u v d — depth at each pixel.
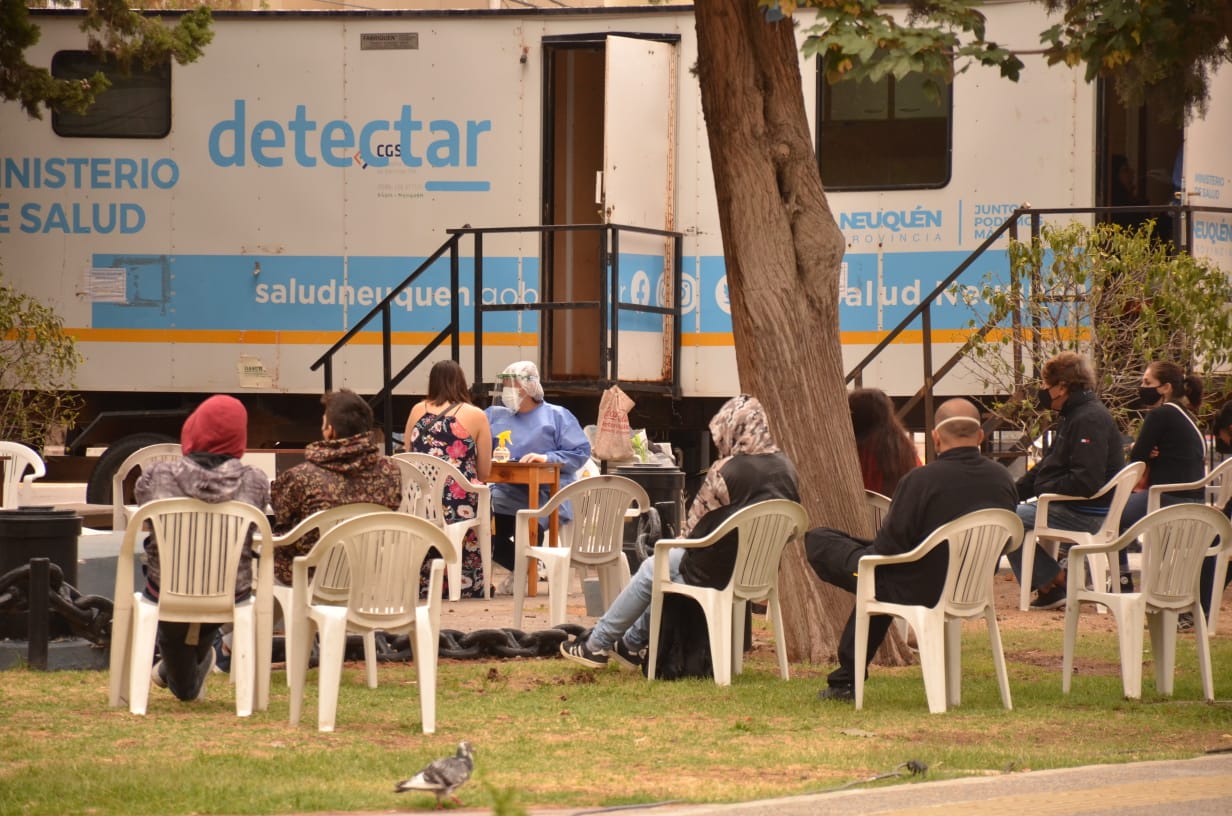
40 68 44.22
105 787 16.14
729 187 27.83
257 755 18.36
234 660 21.25
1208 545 24.00
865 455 30.34
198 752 18.45
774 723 21.41
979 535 22.27
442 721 21.34
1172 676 24.28
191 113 45.47
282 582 23.59
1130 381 38.91
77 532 26.41
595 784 16.88
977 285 41.88
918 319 42.38
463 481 35.34
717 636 24.56
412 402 47.09
